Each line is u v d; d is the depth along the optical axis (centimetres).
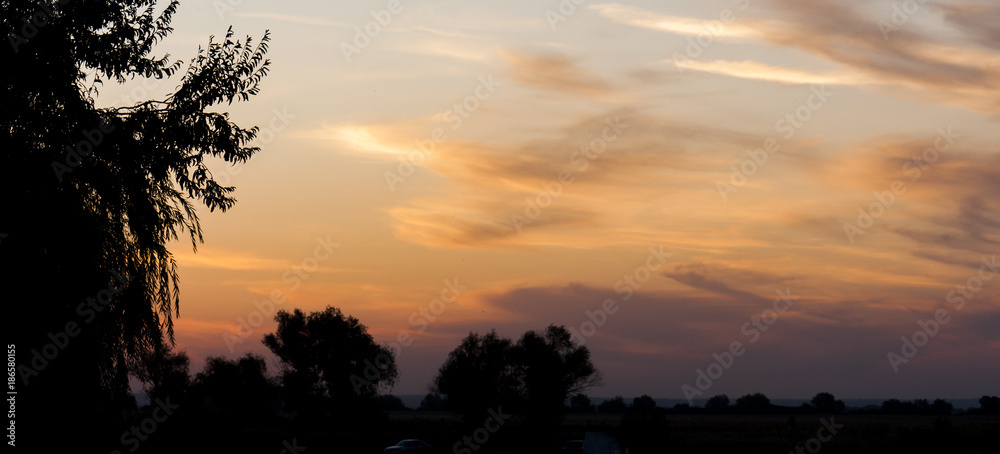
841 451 4897
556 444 5578
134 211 1612
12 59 1454
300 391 7162
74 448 1583
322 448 4744
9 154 1443
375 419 7219
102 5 1581
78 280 1529
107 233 1591
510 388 7219
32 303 1471
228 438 3872
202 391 7306
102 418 1655
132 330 1659
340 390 7238
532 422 7138
